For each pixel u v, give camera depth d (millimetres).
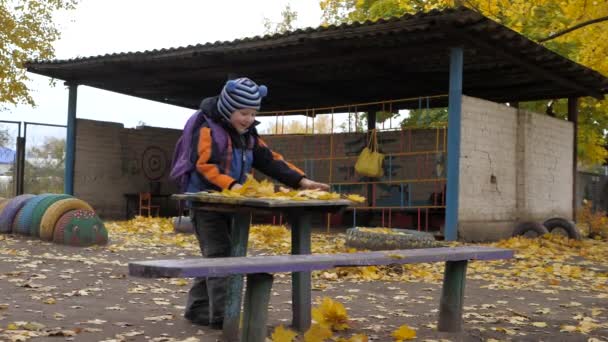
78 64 16500
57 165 20281
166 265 3162
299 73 16703
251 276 3750
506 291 7352
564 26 17938
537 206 16297
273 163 4914
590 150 25344
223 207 4227
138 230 14359
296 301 4758
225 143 4578
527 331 5145
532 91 18266
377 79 17453
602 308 6332
